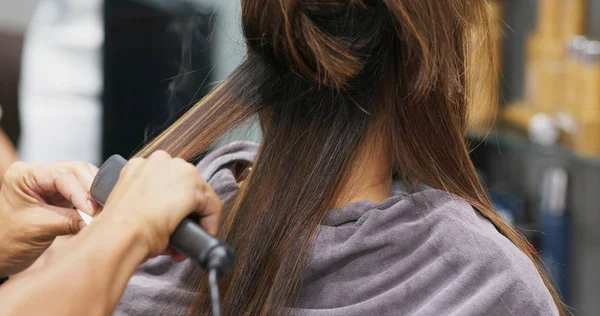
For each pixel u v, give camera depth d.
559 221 2.14
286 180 0.82
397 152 0.85
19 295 0.57
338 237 0.81
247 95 0.85
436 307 0.77
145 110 2.16
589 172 2.09
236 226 0.82
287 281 0.80
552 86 1.99
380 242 0.80
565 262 2.15
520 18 2.23
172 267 0.91
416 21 0.76
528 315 0.77
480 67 0.97
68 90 2.41
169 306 0.85
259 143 0.93
